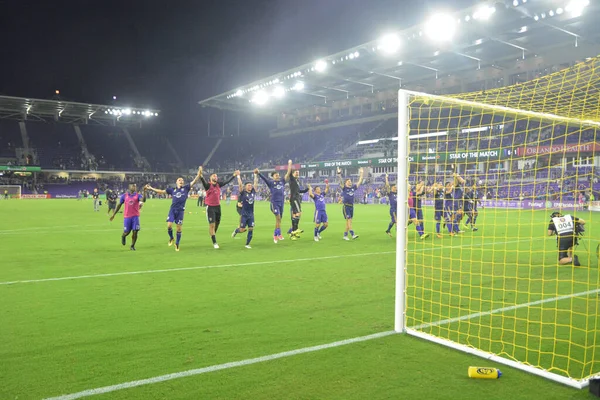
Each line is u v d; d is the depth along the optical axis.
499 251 11.46
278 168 57.88
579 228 9.25
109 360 4.16
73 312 5.76
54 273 8.40
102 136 70.62
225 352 4.38
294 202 13.81
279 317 5.57
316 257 10.44
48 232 15.98
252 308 5.98
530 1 26.30
